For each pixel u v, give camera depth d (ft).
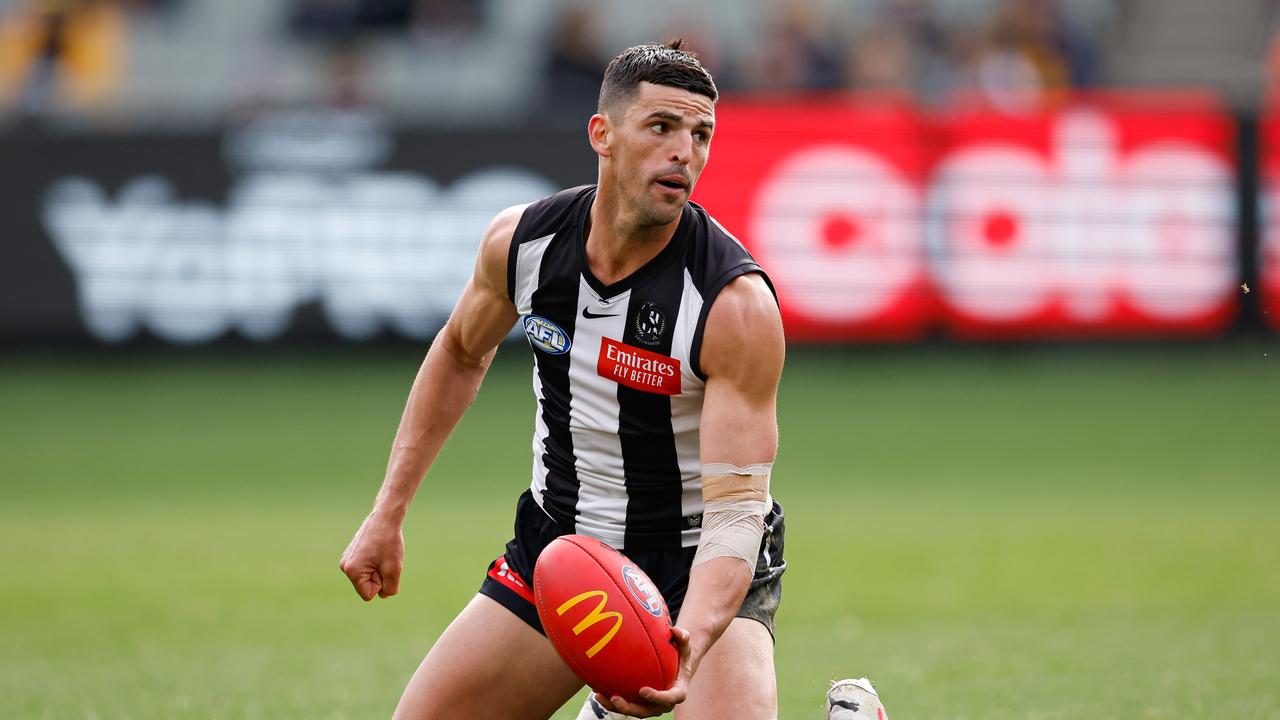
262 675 84.99
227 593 113.91
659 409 52.24
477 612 54.29
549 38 242.17
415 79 258.98
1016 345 200.03
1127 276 197.67
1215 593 108.78
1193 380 198.49
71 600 111.65
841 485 162.71
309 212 202.18
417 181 200.85
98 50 252.62
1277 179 195.21
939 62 229.45
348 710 75.00
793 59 226.79
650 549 54.39
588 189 53.57
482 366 58.29
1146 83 256.73
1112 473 168.04
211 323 203.92
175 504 156.15
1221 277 196.54
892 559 123.95
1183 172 196.34
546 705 53.78
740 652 51.39
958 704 73.51
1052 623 97.96
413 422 57.62
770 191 199.00
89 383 202.80
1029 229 197.77
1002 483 163.43
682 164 49.14
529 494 56.65
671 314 51.08
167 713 74.64
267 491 162.50
